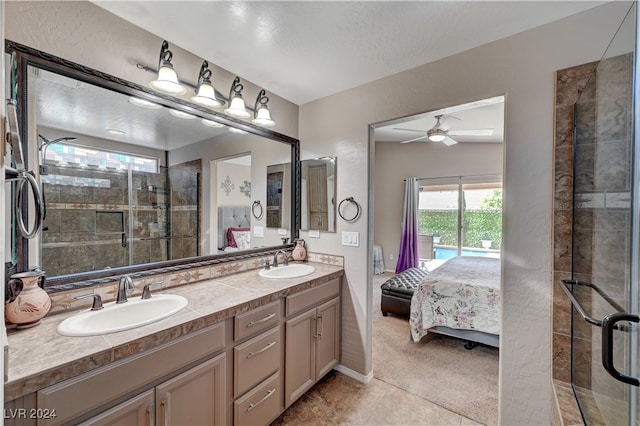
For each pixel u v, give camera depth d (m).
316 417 1.77
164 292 1.60
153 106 1.65
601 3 1.33
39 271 1.15
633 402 0.87
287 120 2.50
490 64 1.63
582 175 1.33
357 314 2.20
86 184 1.40
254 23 1.49
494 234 4.90
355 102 2.22
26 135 1.18
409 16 1.43
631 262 0.90
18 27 1.15
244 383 1.47
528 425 1.52
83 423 0.92
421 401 1.92
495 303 2.47
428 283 2.73
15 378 0.79
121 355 1.00
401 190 5.67
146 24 1.51
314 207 2.49
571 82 1.41
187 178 1.83
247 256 2.16
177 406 1.18
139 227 1.61
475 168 5.06
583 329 1.31
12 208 1.09
